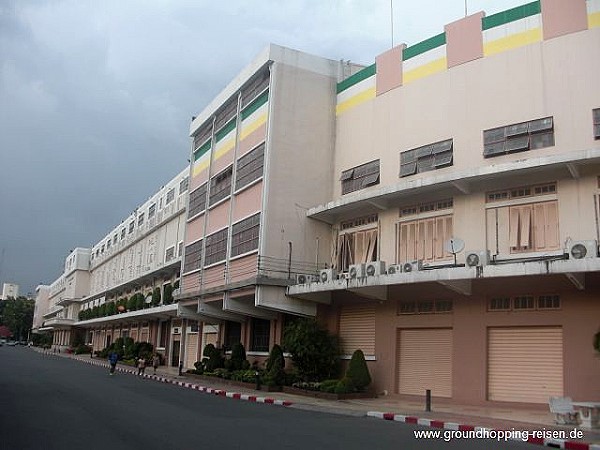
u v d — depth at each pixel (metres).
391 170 22.12
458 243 17.50
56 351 78.25
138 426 11.55
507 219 17.97
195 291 29.41
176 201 44.91
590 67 17.17
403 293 20.47
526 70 18.47
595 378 15.53
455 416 14.65
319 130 25.59
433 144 20.69
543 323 16.81
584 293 16.11
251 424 12.45
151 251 50.84
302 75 25.78
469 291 18.14
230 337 31.19
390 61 23.30
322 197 25.03
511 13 19.28
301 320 22.62
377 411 15.65
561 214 16.81
